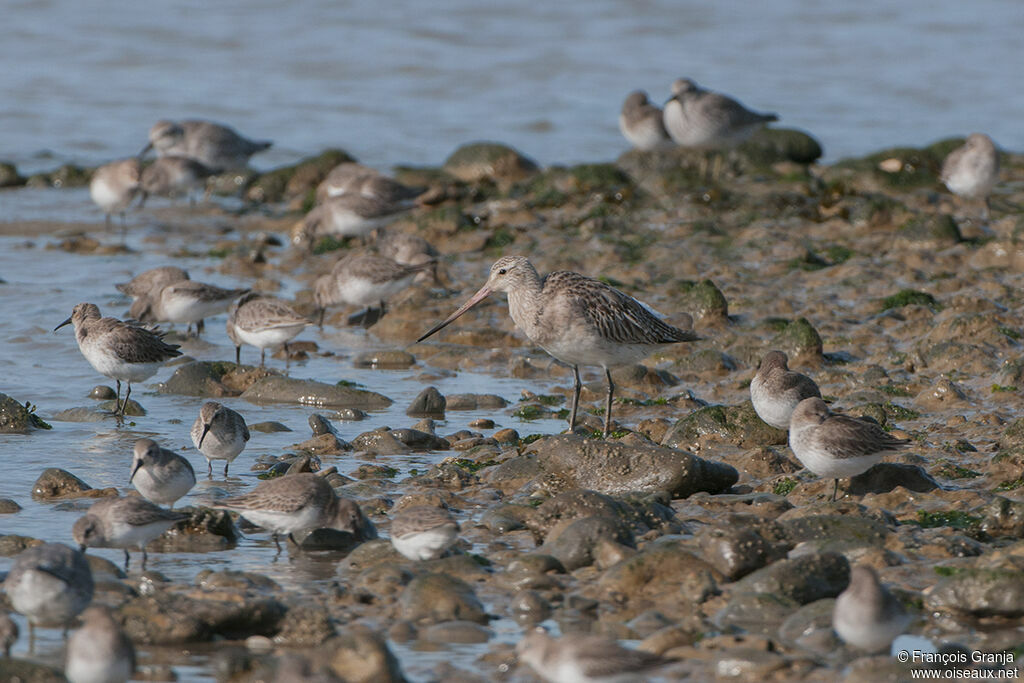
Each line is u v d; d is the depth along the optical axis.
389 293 21.39
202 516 12.06
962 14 50.31
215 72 40.94
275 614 9.83
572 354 14.80
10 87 38.56
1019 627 9.80
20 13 45.59
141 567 11.24
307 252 26.06
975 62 44.31
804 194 29.30
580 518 11.53
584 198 29.58
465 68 41.59
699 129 29.94
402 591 10.48
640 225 27.17
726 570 10.73
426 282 23.28
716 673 9.01
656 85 40.62
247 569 11.27
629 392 17.47
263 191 31.72
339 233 25.83
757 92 40.28
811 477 13.57
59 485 13.13
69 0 47.12
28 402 16.52
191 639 9.66
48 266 24.38
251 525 12.55
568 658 8.48
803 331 18.53
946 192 29.78
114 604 10.17
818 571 10.36
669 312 20.53
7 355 19.03
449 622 9.96
